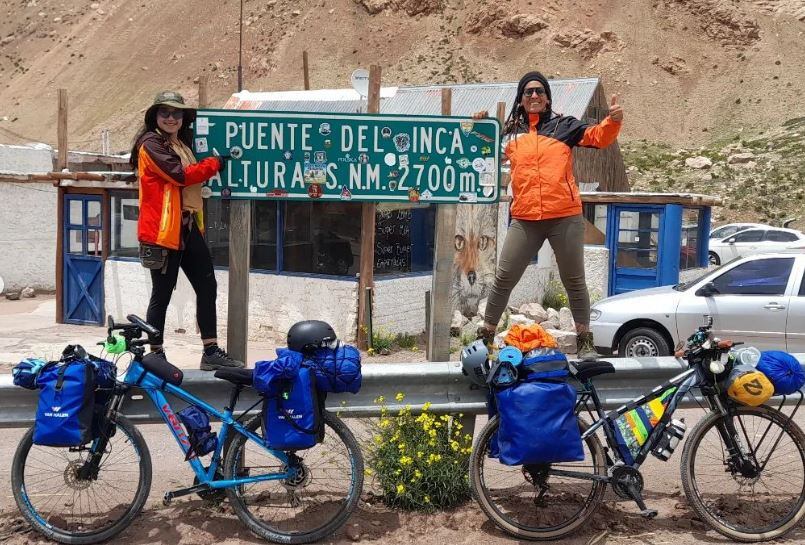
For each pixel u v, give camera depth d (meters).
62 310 14.98
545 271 17.08
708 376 4.73
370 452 5.13
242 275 5.24
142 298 14.11
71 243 14.87
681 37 98.19
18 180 18.53
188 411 4.65
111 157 22.80
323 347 4.49
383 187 5.30
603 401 5.09
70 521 4.70
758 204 45.31
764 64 93.44
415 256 13.76
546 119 5.15
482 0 102.12
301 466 4.59
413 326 13.47
